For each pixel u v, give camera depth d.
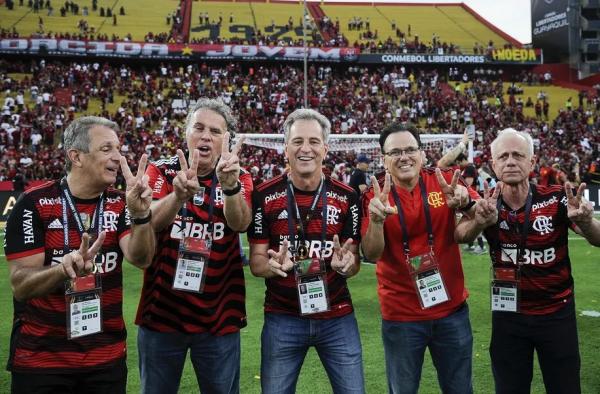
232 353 2.96
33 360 2.45
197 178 2.76
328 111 32.75
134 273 8.44
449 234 3.13
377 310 6.19
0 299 6.82
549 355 2.96
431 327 3.04
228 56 39.19
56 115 28.17
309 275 2.88
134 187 2.49
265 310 3.00
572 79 44.47
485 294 6.88
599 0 44.09
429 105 34.03
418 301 3.05
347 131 30.14
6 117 27.06
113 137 2.65
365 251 2.97
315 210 2.97
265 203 2.99
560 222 2.97
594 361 4.46
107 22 47.78
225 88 35.44
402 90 38.06
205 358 2.90
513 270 3.02
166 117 30.81
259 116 31.81
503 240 3.07
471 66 43.22
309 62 40.66
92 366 2.53
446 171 3.31
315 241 2.95
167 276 2.87
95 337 2.56
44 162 22.33
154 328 2.87
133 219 2.53
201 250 2.84
